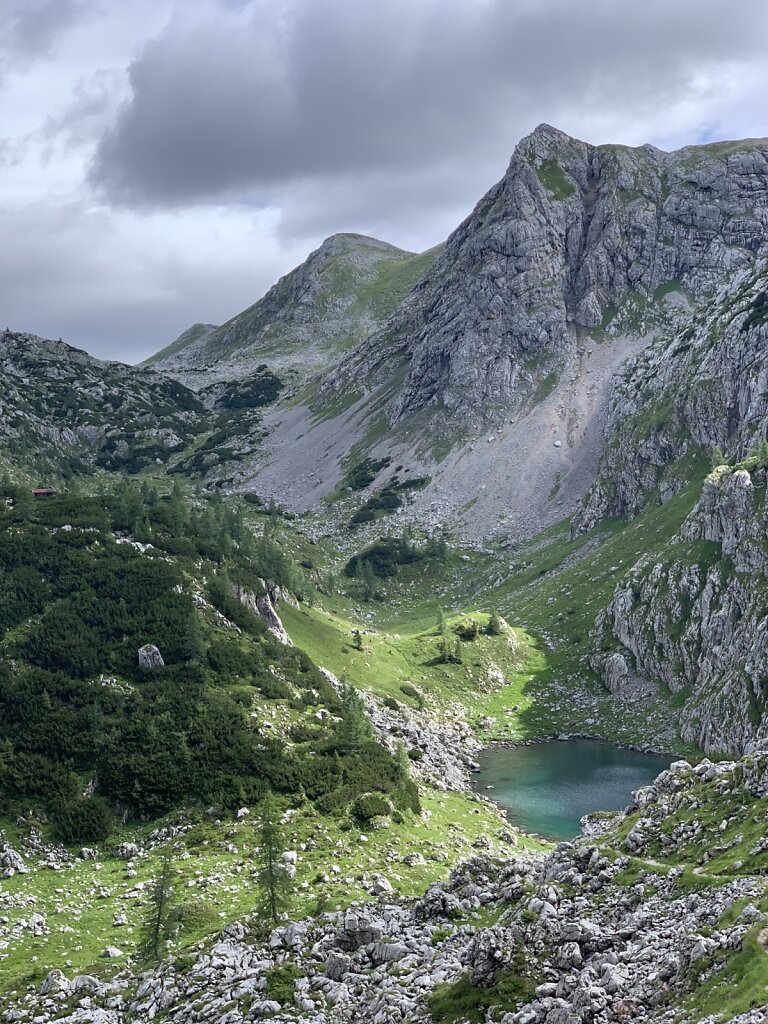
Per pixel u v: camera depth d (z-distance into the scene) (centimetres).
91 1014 4912
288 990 4656
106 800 8369
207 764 8756
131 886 7244
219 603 11494
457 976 4403
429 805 9569
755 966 3278
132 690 9481
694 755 12406
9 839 7788
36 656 9588
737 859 4391
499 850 8425
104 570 11088
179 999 4925
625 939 4131
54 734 8712
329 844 7850
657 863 4819
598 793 11025
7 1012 5147
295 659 11319
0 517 12006
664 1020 3303
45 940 6388
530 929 4375
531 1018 3672
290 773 8838
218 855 7669
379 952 4906
